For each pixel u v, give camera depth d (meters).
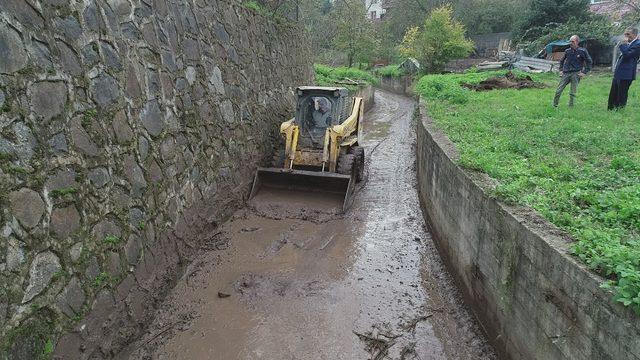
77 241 4.41
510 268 4.50
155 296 5.77
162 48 6.71
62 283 4.13
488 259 5.09
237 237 7.81
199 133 7.59
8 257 3.56
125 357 4.94
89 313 4.48
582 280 3.34
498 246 4.80
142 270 5.60
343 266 6.99
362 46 35.31
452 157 6.81
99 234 4.79
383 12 55.44
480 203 5.31
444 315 5.80
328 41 37.28
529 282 4.14
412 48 33.50
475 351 5.09
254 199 9.20
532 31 27.89
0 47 3.80
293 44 14.95
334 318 5.69
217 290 6.28
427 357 5.04
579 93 13.01
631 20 20.28
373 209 9.27
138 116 5.85
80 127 4.68
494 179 5.71
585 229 4.03
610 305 3.04
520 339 4.36
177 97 6.98
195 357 5.03
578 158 6.71
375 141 16.20
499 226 4.77
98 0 5.33
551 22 26.94
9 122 3.78
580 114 9.50
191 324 5.57
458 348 5.17
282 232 8.06
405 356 5.05
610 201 4.68
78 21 4.92
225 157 8.55
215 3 9.07
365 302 6.05
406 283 6.56
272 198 9.29
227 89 8.98
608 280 3.18
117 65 5.52
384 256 7.35
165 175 6.41
